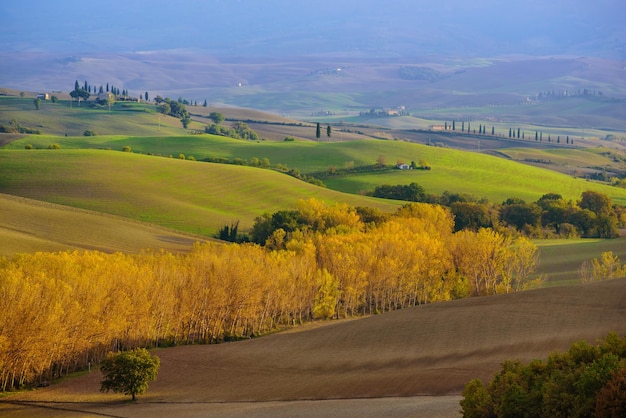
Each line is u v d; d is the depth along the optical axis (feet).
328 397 211.61
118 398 241.76
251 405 212.43
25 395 253.65
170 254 390.01
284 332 341.62
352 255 406.41
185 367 276.82
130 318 315.37
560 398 130.62
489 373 209.46
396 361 252.62
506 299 304.09
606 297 284.00
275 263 382.42
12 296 263.70
